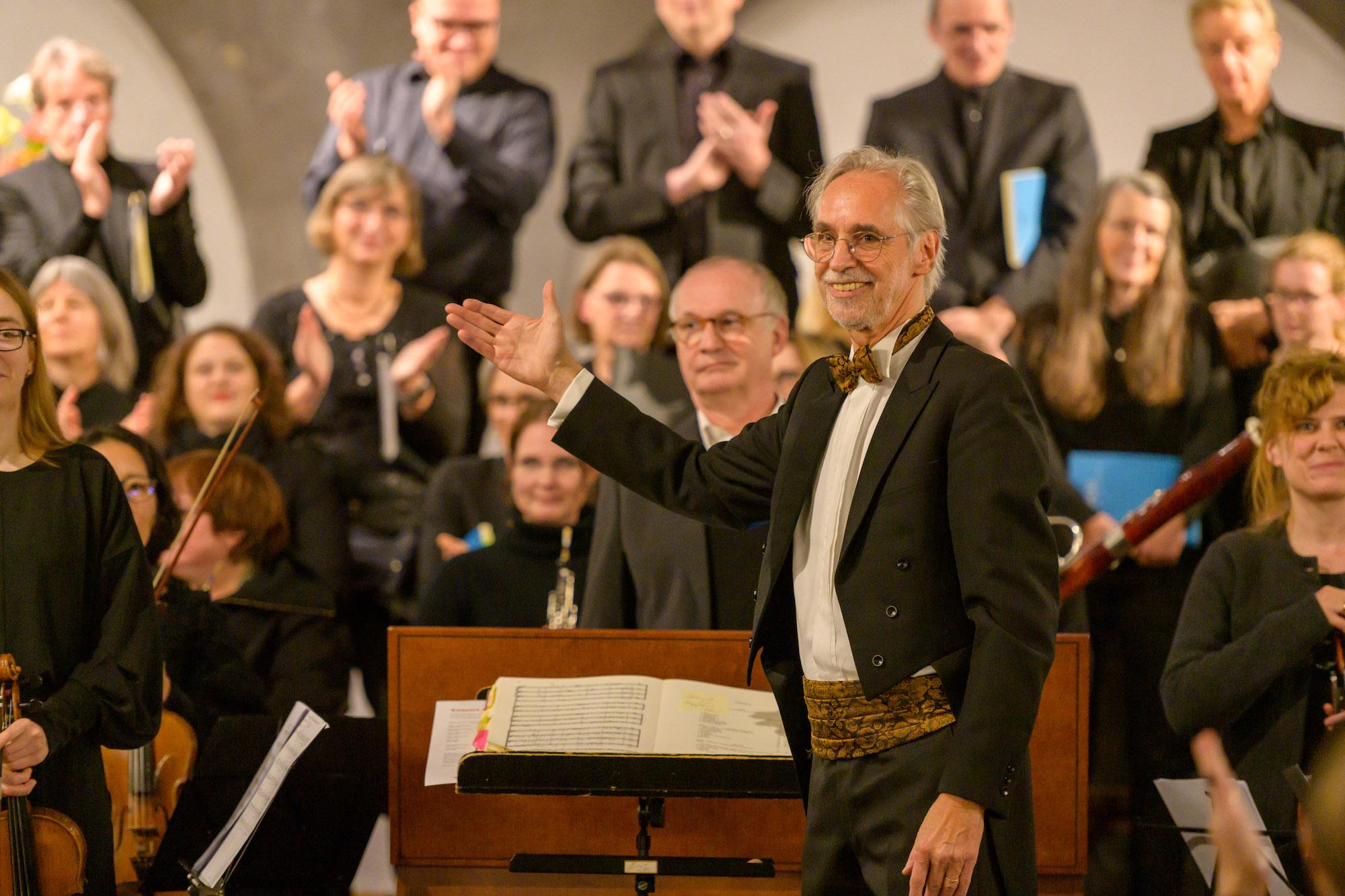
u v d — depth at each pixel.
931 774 4.89
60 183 13.55
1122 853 8.62
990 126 13.38
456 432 13.22
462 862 6.99
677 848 6.97
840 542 5.18
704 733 6.36
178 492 10.30
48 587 6.29
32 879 5.90
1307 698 7.54
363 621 12.47
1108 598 11.15
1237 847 3.18
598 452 5.82
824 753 5.18
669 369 10.20
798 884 6.99
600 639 6.96
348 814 7.34
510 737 6.33
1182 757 10.60
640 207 13.56
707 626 8.04
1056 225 13.16
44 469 6.43
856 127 13.69
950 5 13.32
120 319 13.43
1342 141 12.86
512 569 9.70
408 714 7.01
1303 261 12.41
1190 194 12.91
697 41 13.66
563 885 7.00
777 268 13.52
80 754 6.30
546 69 13.86
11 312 6.41
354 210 13.25
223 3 13.91
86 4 13.88
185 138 13.99
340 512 12.29
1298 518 7.93
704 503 5.75
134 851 7.69
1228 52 12.88
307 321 13.23
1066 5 13.33
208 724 8.72
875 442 5.13
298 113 13.96
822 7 13.71
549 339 5.89
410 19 13.84
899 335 5.28
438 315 13.45
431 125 13.69
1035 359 12.75
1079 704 6.72
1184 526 11.24
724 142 13.39
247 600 10.23
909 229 5.20
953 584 4.99
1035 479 4.91
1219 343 12.50
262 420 12.24
